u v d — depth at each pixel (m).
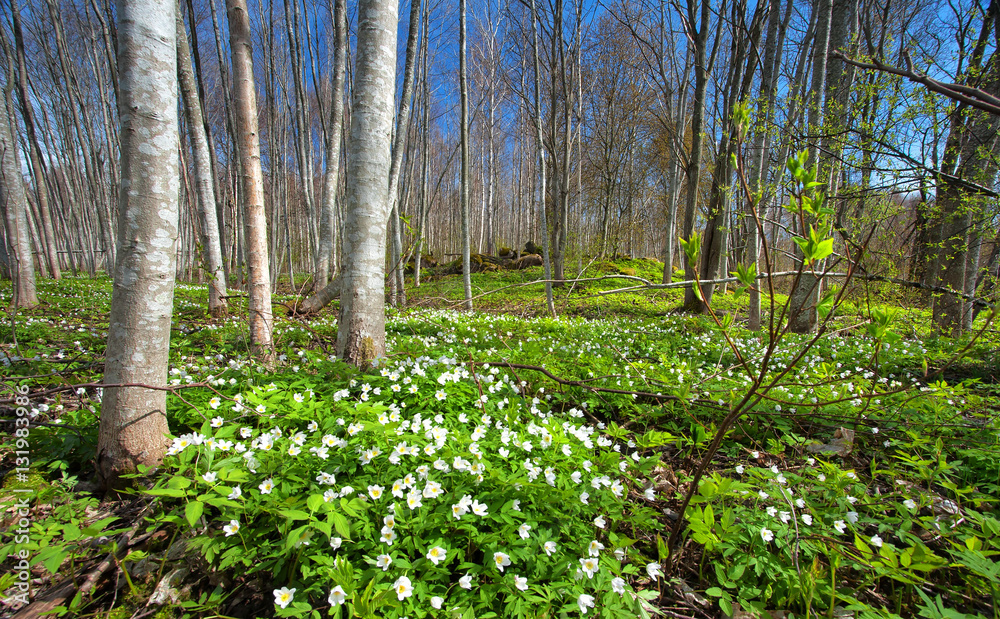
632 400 4.10
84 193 28.78
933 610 1.79
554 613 1.80
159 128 2.50
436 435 2.50
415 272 18.06
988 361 5.72
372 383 3.51
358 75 4.16
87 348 5.76
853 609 1.86
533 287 18.52
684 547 2.42
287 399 3.02
